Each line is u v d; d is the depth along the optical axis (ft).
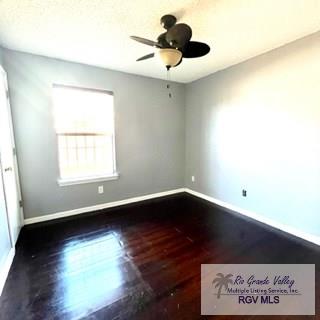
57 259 6.80
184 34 5.50
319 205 7.44
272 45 8.11
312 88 7.33
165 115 12.95
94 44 7.88
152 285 5.65
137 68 10.58
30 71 8.78
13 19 6.15
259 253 7.06
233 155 10.70
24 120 8.82
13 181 7.96
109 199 11.45
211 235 8.37
